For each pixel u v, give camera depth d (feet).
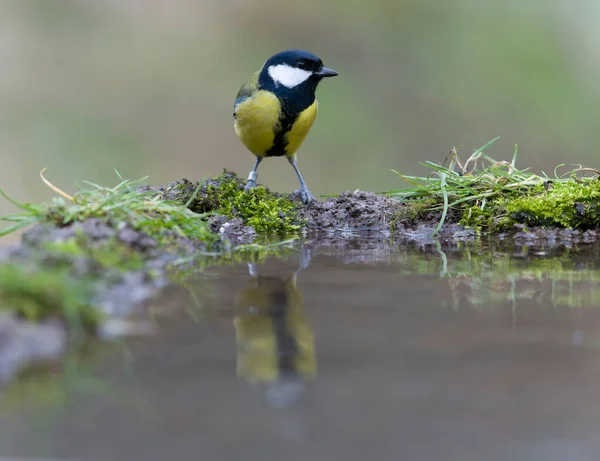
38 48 83.46
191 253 26.91
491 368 15.38
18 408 13.67
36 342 16.52
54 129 81.00
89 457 11.96
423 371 15.24
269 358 15.98
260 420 13.20
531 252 28.32
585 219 31.96
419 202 34.55
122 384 14.67
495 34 86.58
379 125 85.87
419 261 26.50
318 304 20.27
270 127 35.88
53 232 24.17
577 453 11.96
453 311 19.52
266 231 33.37
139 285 21.79
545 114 83.46
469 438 12.42
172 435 12.65
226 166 85.05
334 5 88.28
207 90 86.63
